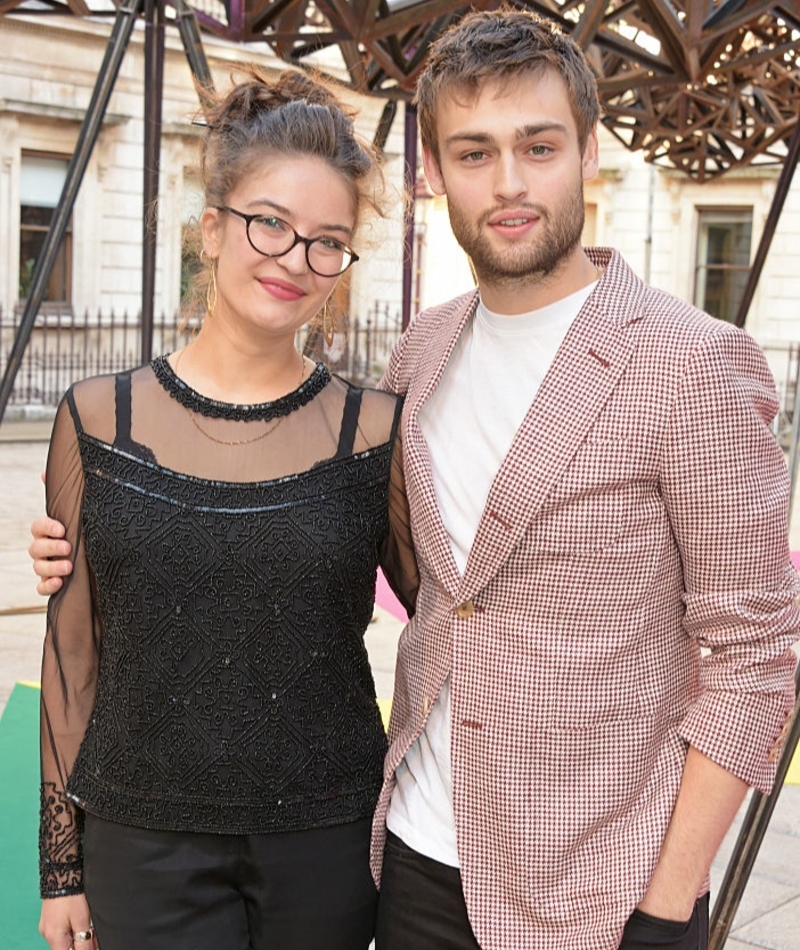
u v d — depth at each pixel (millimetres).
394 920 1675
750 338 1503
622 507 1493
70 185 4320
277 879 1572
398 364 1870
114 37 4285
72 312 14117
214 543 1529
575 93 1544
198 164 1649
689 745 1515
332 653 1586
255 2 5117
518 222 1543
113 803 1562
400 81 5281
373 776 1648
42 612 5730
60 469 1639
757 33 6121
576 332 1541
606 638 1518
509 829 1537
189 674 1533
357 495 1617
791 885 3172
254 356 1603
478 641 1559
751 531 1452
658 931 1507
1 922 2779
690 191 17578
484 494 1598
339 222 1568
